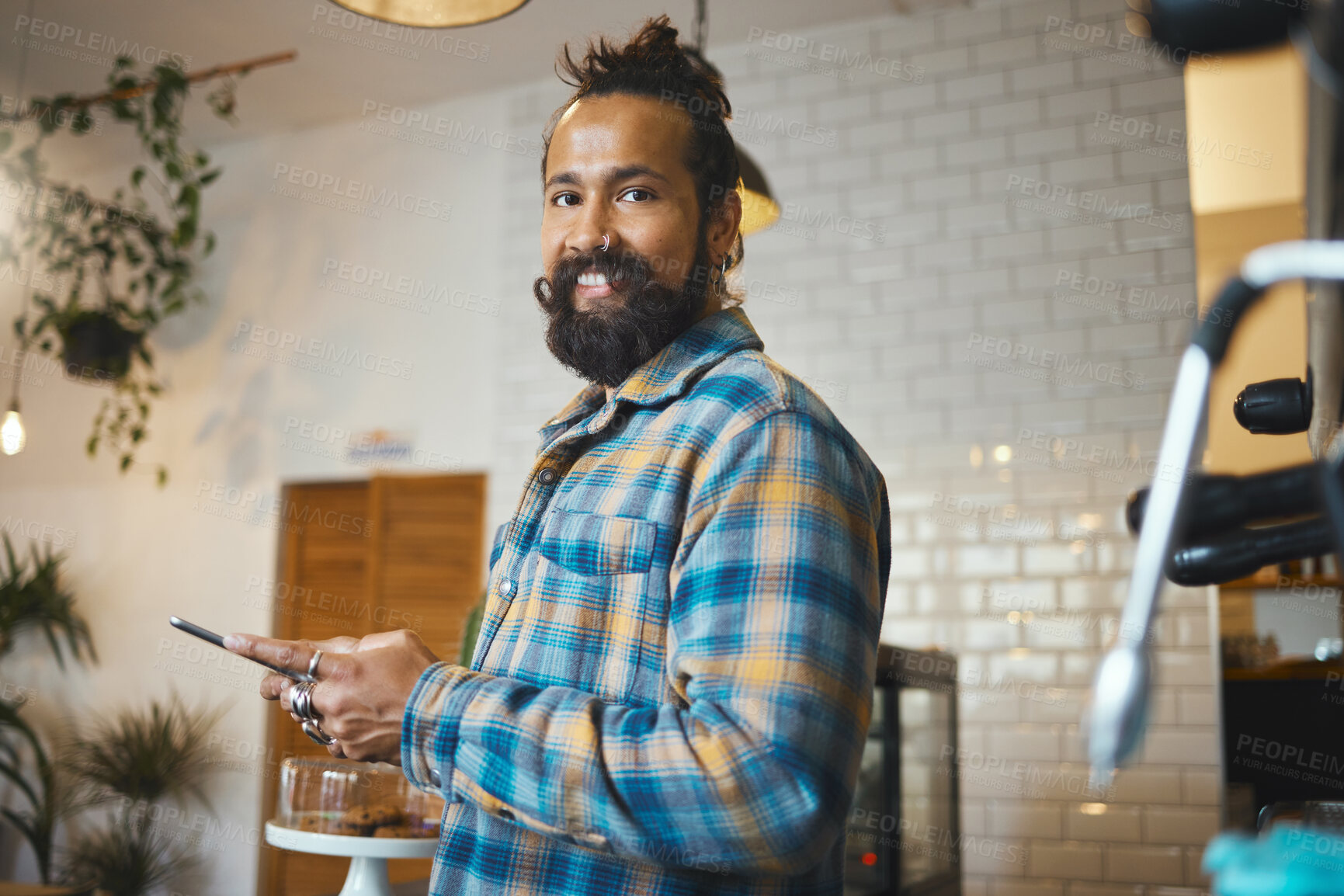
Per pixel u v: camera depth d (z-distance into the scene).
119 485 4.76
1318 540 0.49
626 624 0.80
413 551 4.25
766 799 0.66
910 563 3.53
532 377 4.15
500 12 1.86
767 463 0.77
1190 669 3.15
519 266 4.25
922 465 3.56
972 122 3.66
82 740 4.51
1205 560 0.51
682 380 0.87
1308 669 3.02
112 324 4.11
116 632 4.64
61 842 4.49
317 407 4.49
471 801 0.74
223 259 4.75
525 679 0.82
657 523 0.81
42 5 3.85
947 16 3.74
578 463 0.90
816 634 0.71
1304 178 0.51
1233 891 0.33
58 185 4.39
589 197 0.93
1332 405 1.09
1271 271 0.32
